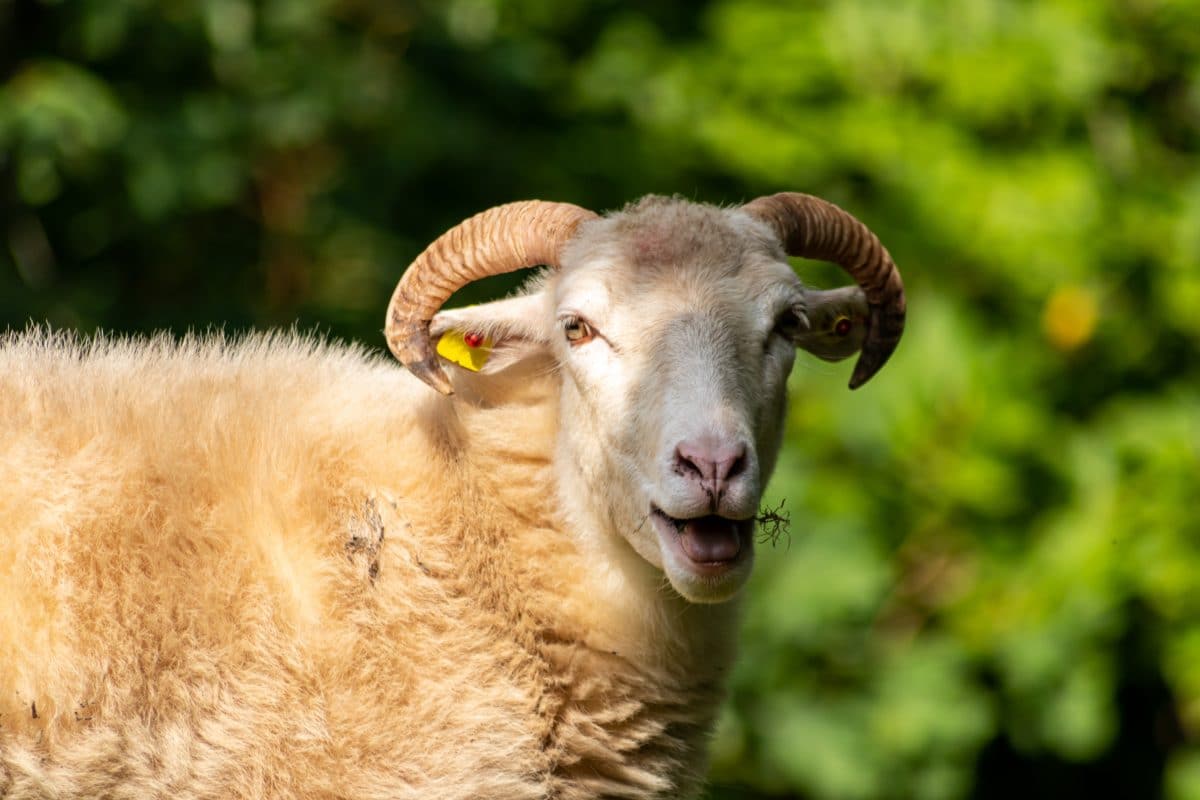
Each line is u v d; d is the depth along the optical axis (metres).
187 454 14.09
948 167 28.39
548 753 14.66
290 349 16.20
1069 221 28.19
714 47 32.25
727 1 32.09
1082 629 27.88
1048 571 27.55
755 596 27.69
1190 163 30.31
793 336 15.05
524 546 14.94
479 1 32.16
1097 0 29.38
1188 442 28.00
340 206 30.41
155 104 29.39
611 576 14.87
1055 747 29.77
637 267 14.52
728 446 13.45
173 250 31.80
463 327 15.20
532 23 34.25
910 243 28.67
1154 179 29.31
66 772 12.98
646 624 14.94
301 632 13.70
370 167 30.69
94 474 13.62
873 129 28.77
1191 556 27.78
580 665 14.90
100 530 13.42
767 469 15.01
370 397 15.45
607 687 14.94
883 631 29.52
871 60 29.81
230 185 29.12
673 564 13.80
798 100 30.34
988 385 27.95
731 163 30.20
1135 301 29.20
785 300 14.71
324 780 13.62
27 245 30.78
